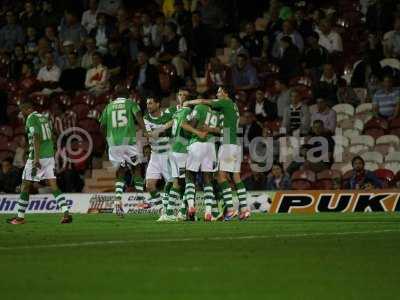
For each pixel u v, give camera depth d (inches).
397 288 997.2
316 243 1496.1
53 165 2118.6
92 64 3336.6
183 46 3284.9
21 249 1406.3
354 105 2984.7
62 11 3639.3
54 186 2118.6
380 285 1018.1
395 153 2874.0
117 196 2341.3
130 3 3602.4
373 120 2942.9
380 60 3034.0
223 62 3282.5
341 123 2972.4
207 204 2138.3
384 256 1293.1
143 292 965.8
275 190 2645.2
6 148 3275.1
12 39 3614.7
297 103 2896.2
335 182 2731.3
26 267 1175.6
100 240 1574.8
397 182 2716.5
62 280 1055.0
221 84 3112.7
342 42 3191.4
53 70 3435.0
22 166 3085.6
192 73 3255.4
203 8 3339.1
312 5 3277.6
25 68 3516.2
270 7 3257.9
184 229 1847.9
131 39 3321.9
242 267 1169.4
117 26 3437.5
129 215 2524.6
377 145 2908.5
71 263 1215.6
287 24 3132.4
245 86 3088.1
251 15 3440.0
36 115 2085.4
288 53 3085.6
